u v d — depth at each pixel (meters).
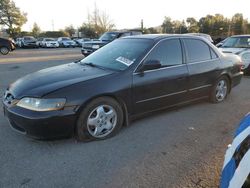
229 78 5.79
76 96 3.46
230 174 1.94
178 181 2.86
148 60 4.20
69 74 3.94
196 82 4.98
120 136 3.94
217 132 4.15
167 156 3.37
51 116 3.32
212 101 5.58
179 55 4.71
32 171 3.02
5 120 4.48
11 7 59.53
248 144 1.99
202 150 3.54
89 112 3.62
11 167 3.09
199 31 71.38
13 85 3.91
